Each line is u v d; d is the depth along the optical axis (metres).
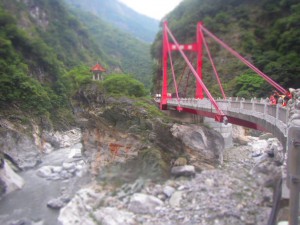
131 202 18.75
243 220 15.29
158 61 74.75
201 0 81.00
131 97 35.47
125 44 180.75
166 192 20.27
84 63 113.69
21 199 24.66
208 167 25.28
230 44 61.59
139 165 27.44
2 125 44.78
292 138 9.13
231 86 51.00
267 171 18.94
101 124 34.38
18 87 54.25
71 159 39.56
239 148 32.19
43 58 73.06
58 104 66.31
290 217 9.28
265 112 14.76
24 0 106.94
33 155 43.53
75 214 19.39
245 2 68.75
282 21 53.03
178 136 27.97
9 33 67.31
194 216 16.72
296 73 43.28
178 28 75.88
